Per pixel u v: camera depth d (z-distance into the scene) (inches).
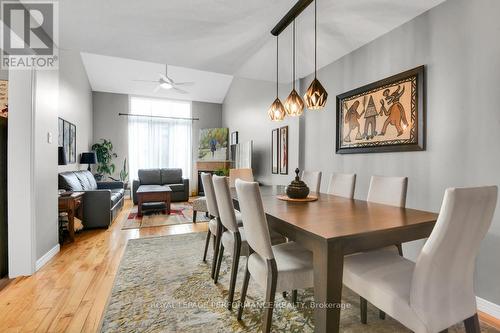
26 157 87.0
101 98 271.7
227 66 138.9
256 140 220.7
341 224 51.1
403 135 91.7
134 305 69.8
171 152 298.8
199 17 93.0
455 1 76.3
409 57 90.9
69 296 74.3
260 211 52.0
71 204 122.4
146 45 114.2
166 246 119.6
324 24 97.9
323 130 136.3
